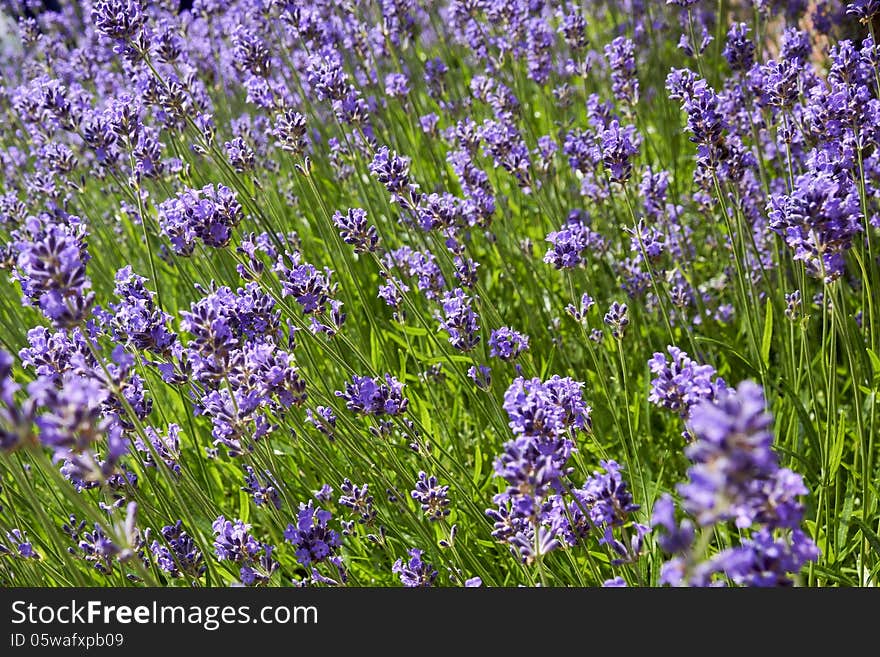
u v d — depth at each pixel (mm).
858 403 552
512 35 774
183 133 727
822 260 534
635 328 687
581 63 750
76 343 561
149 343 562
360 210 593
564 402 522
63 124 654
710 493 404
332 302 584
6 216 723
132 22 643
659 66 894
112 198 807
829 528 571
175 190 752
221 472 662
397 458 603
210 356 534
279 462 619
